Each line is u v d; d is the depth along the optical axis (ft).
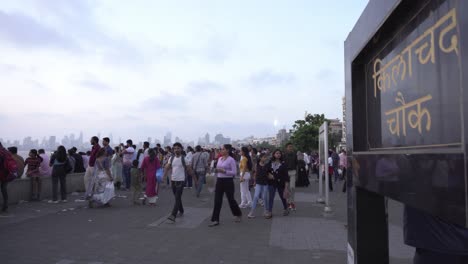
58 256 19.94
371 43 7.40
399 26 6.29
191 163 47.67
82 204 39.01
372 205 8.62
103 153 37.60
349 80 8.97
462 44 3.87
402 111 6.28
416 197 5.06
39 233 25.32
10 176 33.27
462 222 3.89
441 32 4.81
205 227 27.91
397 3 5.58
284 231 26.50
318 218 31.99
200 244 22.68
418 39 5.56
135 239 23.88
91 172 37.68
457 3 4.01
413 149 5.71
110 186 37.63
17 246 21.88
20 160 41.11
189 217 32.12
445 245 8.27
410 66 5.89
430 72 5.16
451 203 4.13
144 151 44.65
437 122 4.93
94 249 21.39
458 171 3.99
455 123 4.39
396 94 6.57
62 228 27.07
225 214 34.09
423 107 5.41
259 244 22.74
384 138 7.26
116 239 23.82
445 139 4.67
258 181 32.30
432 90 5.10
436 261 8.46
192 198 45.93
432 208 4.58
